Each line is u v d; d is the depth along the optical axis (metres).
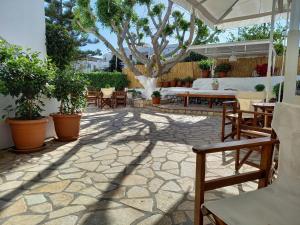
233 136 4.85
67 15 16.20
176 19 10.51
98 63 21.84
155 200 2.45
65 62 5.40
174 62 10.77
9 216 2.17
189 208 2.31
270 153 1.71
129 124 6.63
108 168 3.31
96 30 10.19
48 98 4.55
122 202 2.41
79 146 4.38
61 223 2.06
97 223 2.06
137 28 11.14
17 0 4.35
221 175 3.08
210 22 4.11
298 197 1.54
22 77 3.78
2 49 3.80
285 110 1.68
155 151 4.10
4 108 4.20
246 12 4.23
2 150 4.11
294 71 1.95
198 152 1.45
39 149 4.09
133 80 14.48
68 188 2.71
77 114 4.73
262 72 10.26
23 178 2.97
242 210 1.38
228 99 9.56
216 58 11.94
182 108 9.17
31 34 4.66
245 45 9.29
